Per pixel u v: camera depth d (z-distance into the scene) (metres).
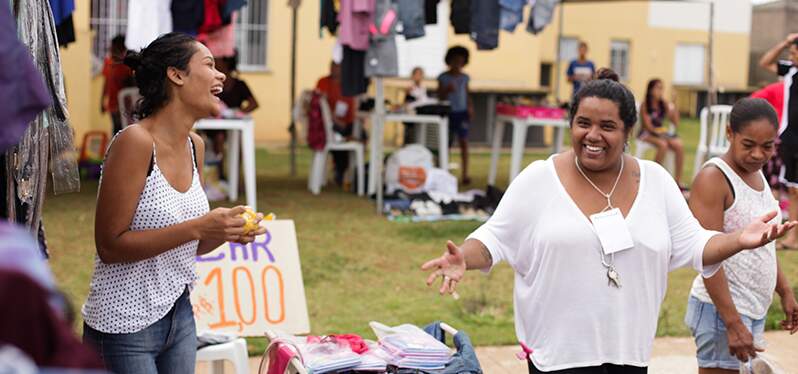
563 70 24.45
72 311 1.55
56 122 3.69
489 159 17.12
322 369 3.58
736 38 27.44
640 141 13.10
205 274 5.34
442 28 19.98
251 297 5.39
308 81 19.19
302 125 12.71
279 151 17.36
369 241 9.09
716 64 27.31
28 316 1.42
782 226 3.29
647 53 26.02
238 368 4.17
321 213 10.48
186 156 3.47
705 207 4.04
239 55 18.78
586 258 3.32
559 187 3.38
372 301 7.03
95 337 3.38
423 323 6.49
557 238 3.33
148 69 3.36
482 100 19.12
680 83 26.94
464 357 3.70
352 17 9.50
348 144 11.88
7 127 1.88
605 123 3.28
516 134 11.98
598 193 3.37
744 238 3.33
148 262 3.36
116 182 3.25
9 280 1.41
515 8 9.75
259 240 5.50
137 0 8.62
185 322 3.51
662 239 3.38
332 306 6.86
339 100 11.98
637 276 3.35
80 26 15.80
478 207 10.79
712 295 3.88
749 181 4.06
